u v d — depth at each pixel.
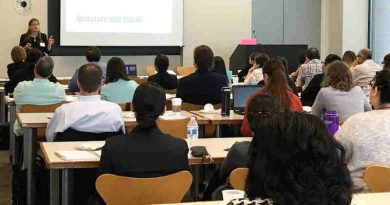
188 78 5.41
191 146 3.45
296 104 3.87
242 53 9.44
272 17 11.09
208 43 10.20
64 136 3.71
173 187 2.52
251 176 1.38
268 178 1.33
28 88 5.10
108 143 2.72
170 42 9.90
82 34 9.47
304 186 1.30
